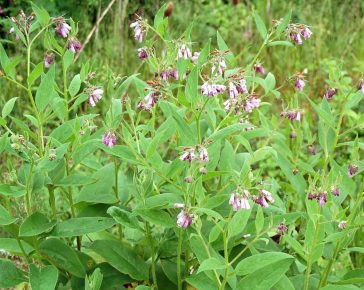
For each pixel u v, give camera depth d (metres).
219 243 2.84
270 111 5.68
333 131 3.23
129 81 3.10
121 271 2.89
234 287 2.66
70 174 3.12
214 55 2.76
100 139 2.84
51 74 2.86
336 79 3.22
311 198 2.61
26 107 5.45
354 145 3.01
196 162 2.56
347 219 2.98
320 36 6.69
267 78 3.33
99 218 2.86
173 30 6.52
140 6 6.26
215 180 3.88
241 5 7.24
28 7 6.17
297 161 3.44
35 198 3.96
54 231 2.82
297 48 6.45
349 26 7.13
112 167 3.27
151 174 2.76
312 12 7.20
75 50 3.09
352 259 4.07
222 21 7.11
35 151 2.93
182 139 2.64
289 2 7.21
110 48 6.01
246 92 2.79
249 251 3.01
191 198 2.70
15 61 2.90
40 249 2.89
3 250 3.32
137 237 3.32
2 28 6.18
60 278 3.11
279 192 3.91
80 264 2.90
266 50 6.49
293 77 3.32
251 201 2.64
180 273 2.98
